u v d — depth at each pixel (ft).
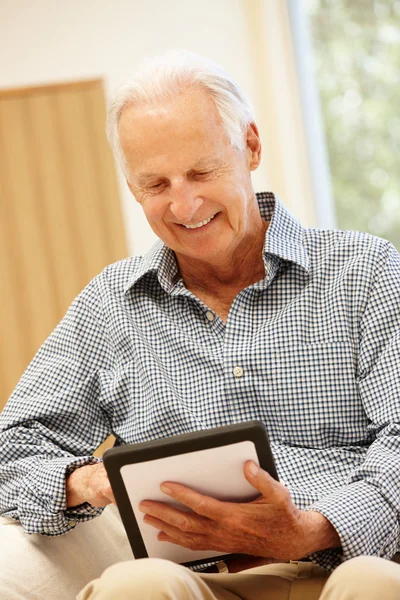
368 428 5.74
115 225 12.32
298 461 5.80
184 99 5.74
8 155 11.96
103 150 12.26
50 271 12.13
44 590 5.85
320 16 13.74
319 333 5.94
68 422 6.43
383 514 5.18
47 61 12.49
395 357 5.67
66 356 6.57
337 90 13.80
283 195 13.93
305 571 5.56
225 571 5.79
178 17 13.15
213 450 4.79
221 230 5.93
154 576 4.54
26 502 5.99
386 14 13.24
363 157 13.76
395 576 4.45
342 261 6.07
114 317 6.43
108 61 12.75
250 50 13.64
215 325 6.15
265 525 4.91
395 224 13.61
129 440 6.28
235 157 5.88
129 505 5.04
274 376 5.91
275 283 6.13
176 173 5.73
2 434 6.30
